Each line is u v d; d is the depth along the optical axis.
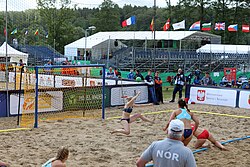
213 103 18.39
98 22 72.12
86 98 15.73
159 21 67.00
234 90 17.73
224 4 62.81
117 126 12.46
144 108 16.97
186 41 44.81
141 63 34.16
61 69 24.44
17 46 42.91
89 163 8.23
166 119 14.05
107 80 20.73
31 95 13.99
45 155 8.77
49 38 59.94
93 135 11.04
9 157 8.53
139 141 10.41
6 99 13.88
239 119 14.55
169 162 4.27
